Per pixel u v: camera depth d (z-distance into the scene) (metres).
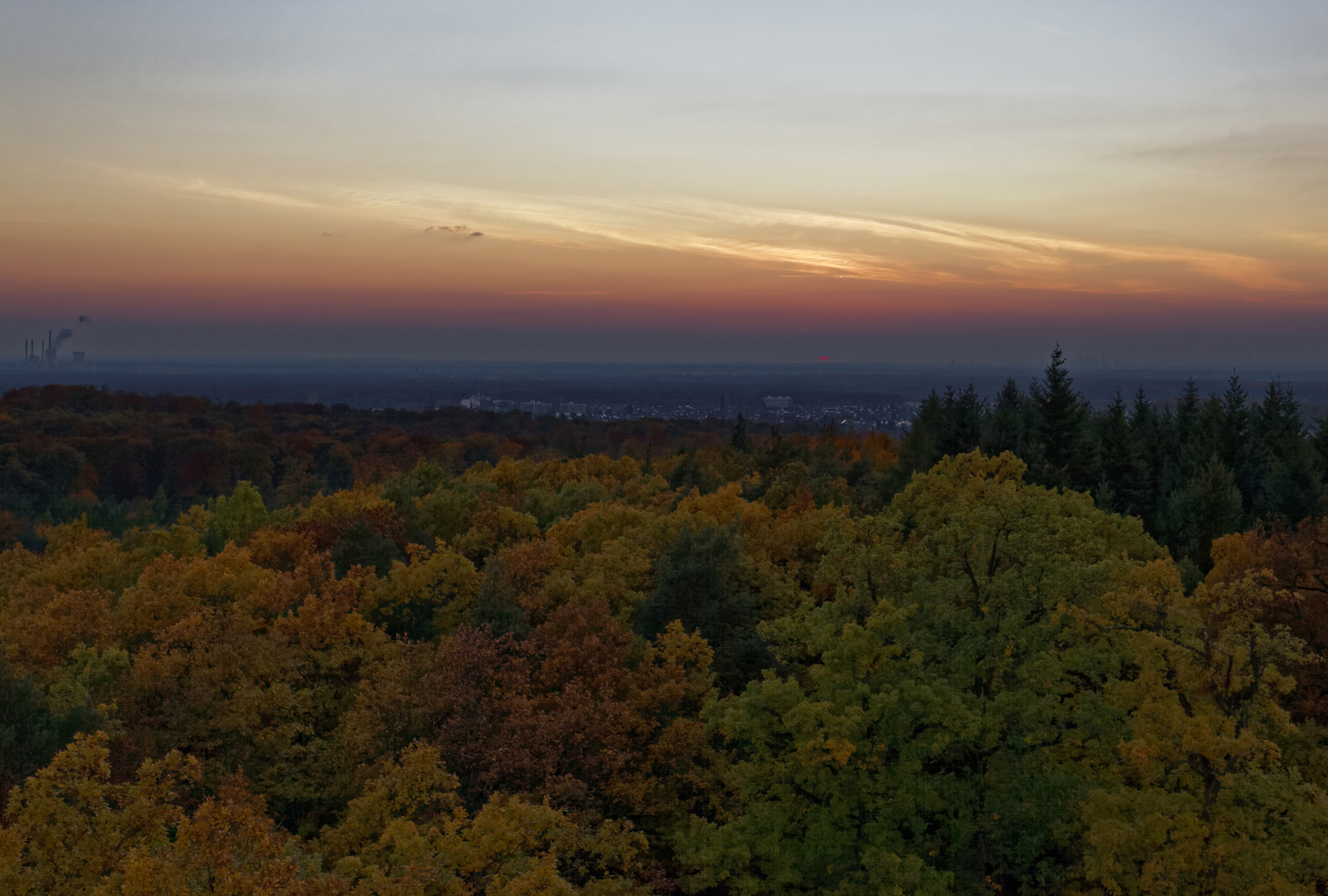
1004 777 27.88
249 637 37.28
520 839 21.72
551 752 29.20
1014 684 30.52
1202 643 24.67
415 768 25.12
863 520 36.78
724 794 33.81
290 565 57.91
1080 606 31.00
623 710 31.44
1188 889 22.16
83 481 151.38
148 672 34.34
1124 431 77.38
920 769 27.45
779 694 27.91
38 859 17.86
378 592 46.41
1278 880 20.23
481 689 33.59
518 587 47.78
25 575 61.31
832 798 27.16
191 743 33.72
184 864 17.48
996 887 26.27
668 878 32.38
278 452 179.38
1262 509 63.56
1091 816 23.78
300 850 24.20
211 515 78.50
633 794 30.12
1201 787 23.28
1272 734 26.36
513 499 80.44
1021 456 73.31
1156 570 27.81
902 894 24.30
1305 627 33.44
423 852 20.88
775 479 84.50
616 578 48.84
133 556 62.22
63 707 31.47
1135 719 24.95
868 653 28.38
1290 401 92.50
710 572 45.62
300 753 34.28
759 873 28.94
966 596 31.56
